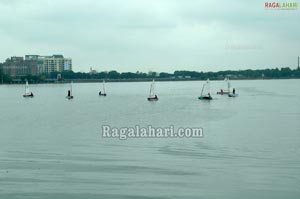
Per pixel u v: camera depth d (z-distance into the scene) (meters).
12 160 64.75
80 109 155.75
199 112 135.75
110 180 54.34
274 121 107.88
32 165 61.78
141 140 80.38
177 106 162.75
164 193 49.69
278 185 51.91
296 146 72.75
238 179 54.06
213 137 82.50
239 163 61.47
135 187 51.66
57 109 157.38
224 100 193.00
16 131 95.94
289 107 149.75
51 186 52.47
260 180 53.56
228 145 74.12
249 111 136.38
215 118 116.94
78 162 63.28
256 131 89.88
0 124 110.62
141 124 105.50
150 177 55.16
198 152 69.06
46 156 67.50
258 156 65.75
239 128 95.00
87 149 72.56
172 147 73.19
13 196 49.53
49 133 91.88
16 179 55.16
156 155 67.12
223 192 49.78
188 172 57.25
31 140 82.44
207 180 53.75
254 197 48.31
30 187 52.22
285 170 57.72
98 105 176.12
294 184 52.12
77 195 49.53
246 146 73.19
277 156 65.62
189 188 51.12
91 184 52.97
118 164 61.81
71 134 89.81
